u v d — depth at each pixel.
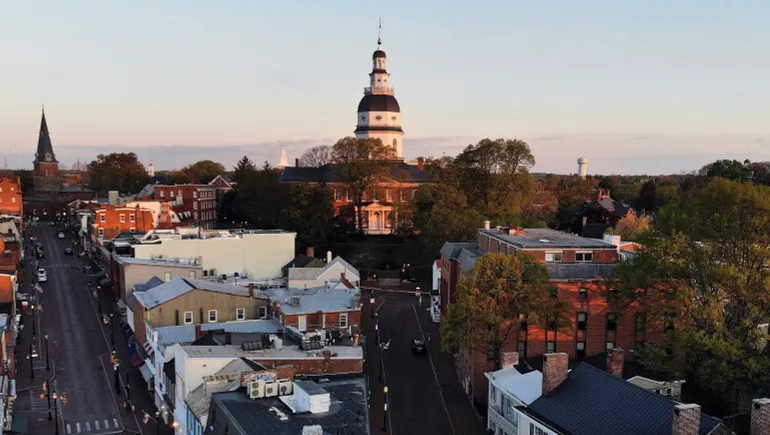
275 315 78.88
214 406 46.41
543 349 66.50
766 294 53.56
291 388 48.09
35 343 89.31
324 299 81.56
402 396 69.62
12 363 74.69
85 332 94.38
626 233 116.12
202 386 53.22
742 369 51.22
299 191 142.75
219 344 61.22
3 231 144.12
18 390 73.31
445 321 65.75
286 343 63.03
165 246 108.06
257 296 81.31
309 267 108.75
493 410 58.09
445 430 60.91
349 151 149.62
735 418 51.06
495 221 115.50
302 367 56.09
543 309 63.16
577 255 69.75
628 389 40.56
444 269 92.62
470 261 77.38
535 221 119.25
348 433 40.81
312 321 76.38
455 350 82.31
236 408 44.69
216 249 112.00
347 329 77.38
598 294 66.50
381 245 141.88
